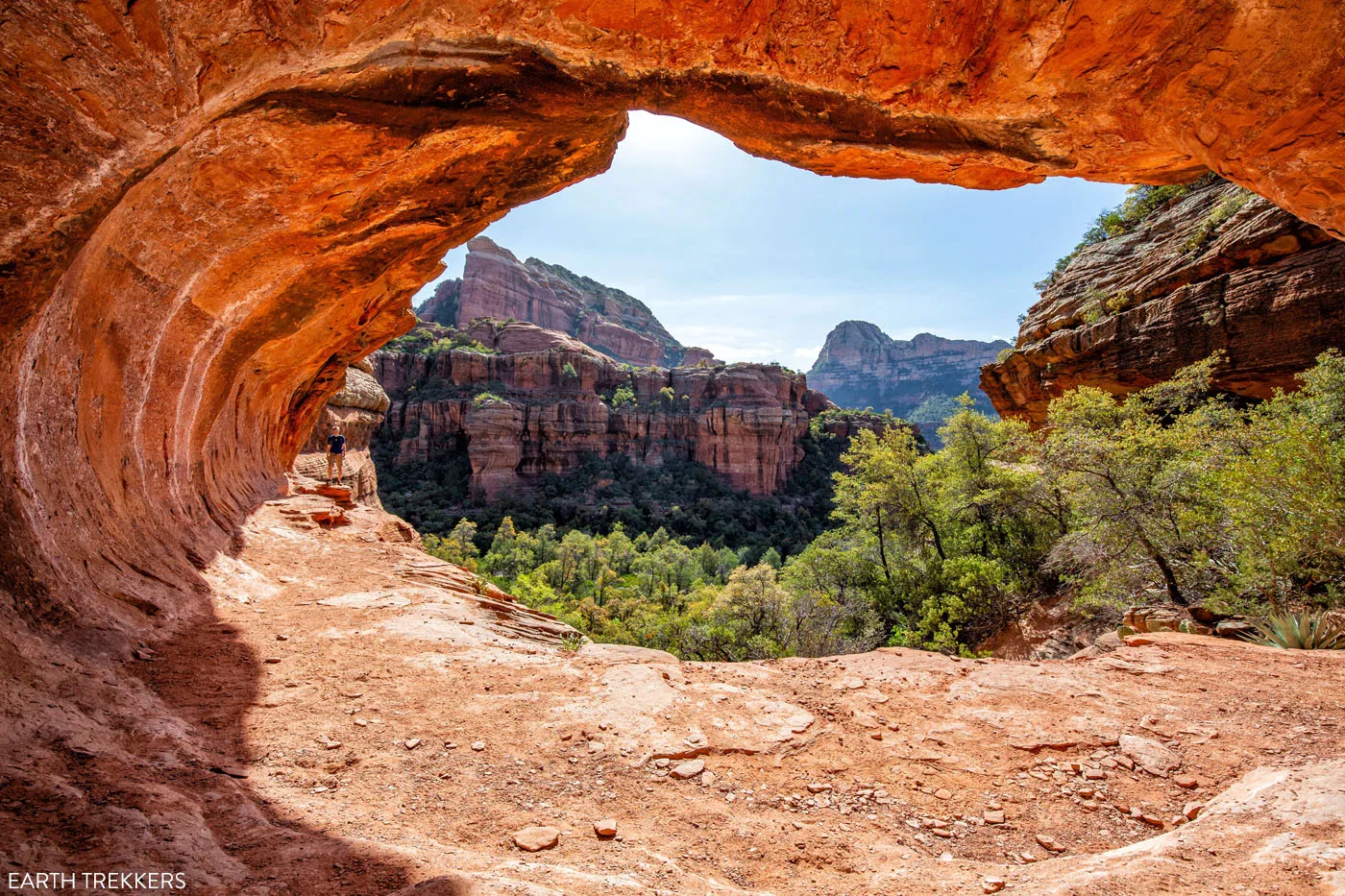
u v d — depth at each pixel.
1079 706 5.19
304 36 3.27
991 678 5.77
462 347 110.25
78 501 5.56
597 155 6.41
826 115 4.69
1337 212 3.89
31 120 2.78
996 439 25.50
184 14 2.80
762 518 91.94
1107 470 15.11
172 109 3.16
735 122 4.95
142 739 3.58
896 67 3.83
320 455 24.53
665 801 3.72
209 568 7.68
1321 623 7.55
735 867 3.15
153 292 5.82
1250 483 10.41
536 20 3.56
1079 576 17.38
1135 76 3.71
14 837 2.24
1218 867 2.81
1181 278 21.92
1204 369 18.91
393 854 2.77
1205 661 6.25
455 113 4.52
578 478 94.19
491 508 87.25
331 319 11.86
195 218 4.93
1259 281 18.83
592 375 105.94
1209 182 26.23
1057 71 3.74
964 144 4.77
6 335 3.71
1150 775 4.20
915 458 27.98
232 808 3.05
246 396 12.78
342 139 4.45
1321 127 3.44
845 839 3.46
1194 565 13.20
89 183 3.20
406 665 5.66
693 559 69.12
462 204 6.41
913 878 3.12
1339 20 2.99
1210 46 3.35
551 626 8.52
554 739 4.39
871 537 29.02
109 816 2.57
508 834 3.28
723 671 5.86
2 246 3.18
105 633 4.79
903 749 4.50
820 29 3.60
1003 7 3.37
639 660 6.11
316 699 4.80
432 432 96.62
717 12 3.52
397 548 11.59
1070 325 27.58
